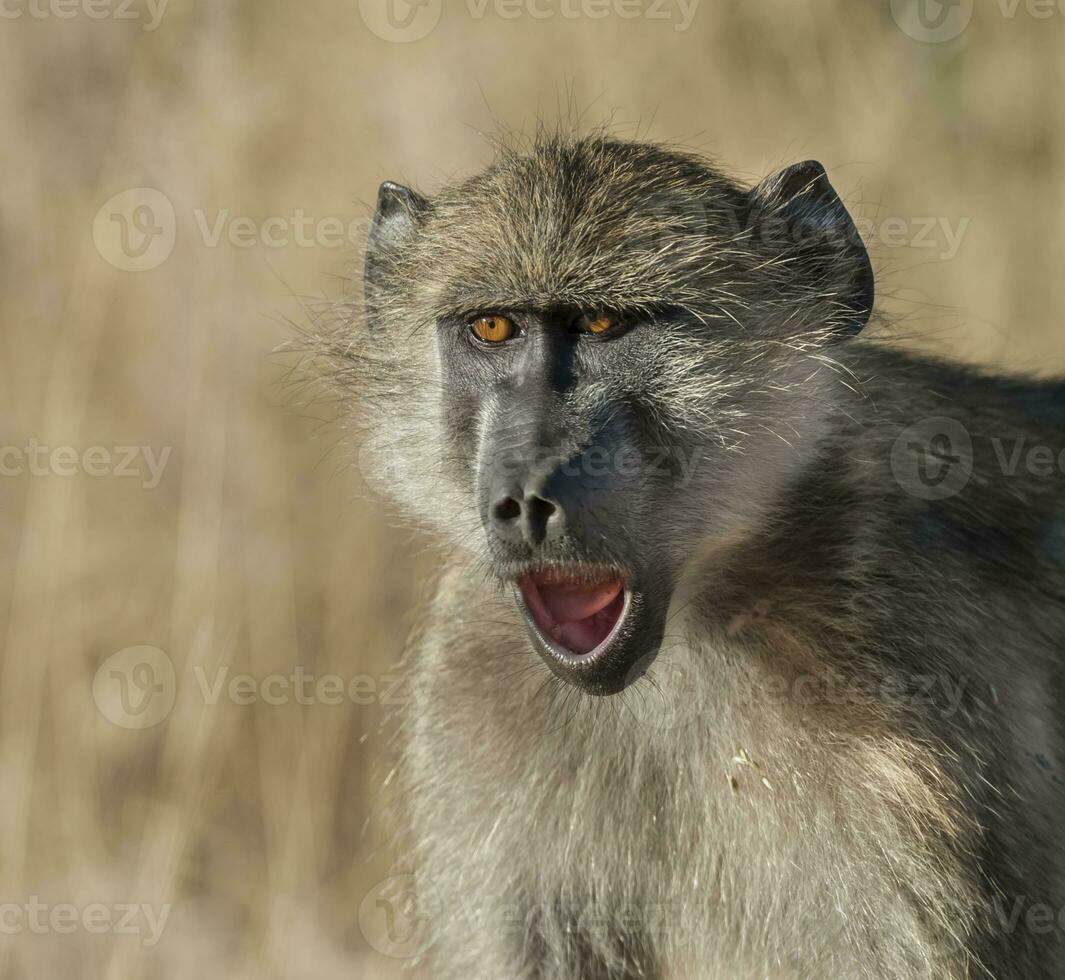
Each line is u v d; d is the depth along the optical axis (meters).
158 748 16.06
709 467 10.19
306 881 15.16
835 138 20.48
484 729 10.84
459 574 11.21
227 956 14.66
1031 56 22.55
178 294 17.39
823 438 10.47
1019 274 20.83
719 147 19.88
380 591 16.55
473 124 18.45
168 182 17.42
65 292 17.64
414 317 11.16
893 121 20.89
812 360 10.61
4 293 17.69
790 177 10.90
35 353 17.56
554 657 9.84
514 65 19.25
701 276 10.27
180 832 15.12
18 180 17.89
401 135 18.12
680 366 10.19
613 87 19.58
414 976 12.24
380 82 18.45
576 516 9.50
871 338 11.48
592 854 10.90
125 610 16.55
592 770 10.78
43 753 15.78
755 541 10.34
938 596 10.03
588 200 10.41
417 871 11.55
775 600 10.30
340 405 12.25
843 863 9.98
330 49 18.59
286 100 18.23
